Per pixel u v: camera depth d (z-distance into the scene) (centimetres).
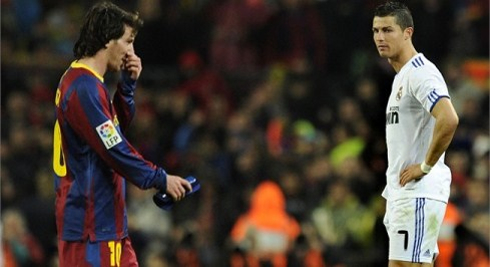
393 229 2797
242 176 5472
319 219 5144
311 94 6372
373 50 6494
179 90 6475
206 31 6688
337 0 6612
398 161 2794
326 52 6594
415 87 2741
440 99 2691
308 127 6028
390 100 2819
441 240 4700
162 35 6600
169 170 5794
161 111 6150
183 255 4884
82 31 2655
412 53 2791
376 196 5122
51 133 6034
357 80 6388
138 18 2686
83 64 2644
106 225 2647
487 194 5150
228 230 5228
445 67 6388
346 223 5106
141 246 5031
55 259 5084
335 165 5522
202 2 6825
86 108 2600
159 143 6006
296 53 6600
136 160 2616
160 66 6606
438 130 2683
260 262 4772
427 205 2766
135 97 6203
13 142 5728
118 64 2669
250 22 6694
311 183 5384
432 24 6366
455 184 5231
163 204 2667
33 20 6812
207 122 6028
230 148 5712
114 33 2638
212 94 6438
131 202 5347
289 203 5272
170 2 6788
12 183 5528
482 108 6297
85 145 2641
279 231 4822
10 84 6475
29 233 5234
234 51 6656
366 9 6569
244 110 6078
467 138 5788
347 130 5728
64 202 2645
